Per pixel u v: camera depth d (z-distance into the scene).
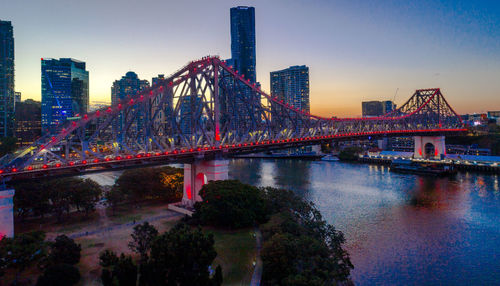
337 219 98.75
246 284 52.56
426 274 65.88
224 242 70.31
